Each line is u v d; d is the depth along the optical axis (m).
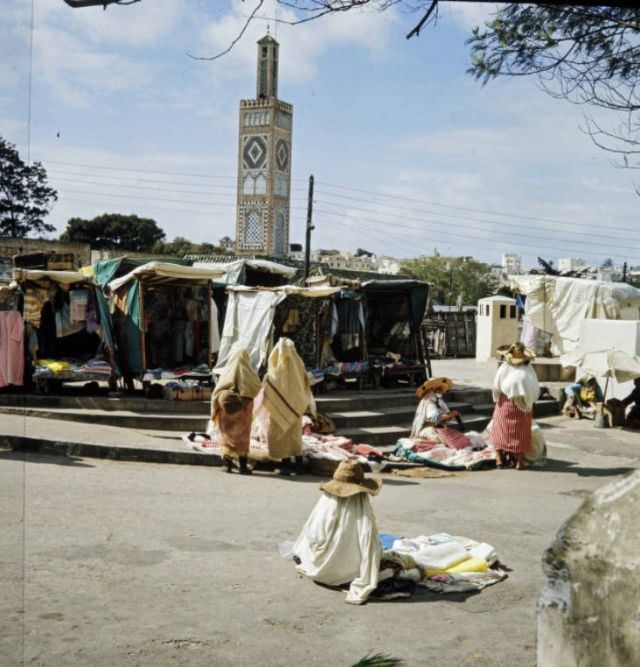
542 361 21.34
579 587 2.03
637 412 16.34
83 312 13.88
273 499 8.71
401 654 4.47
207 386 14.28
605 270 29.47
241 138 86.38
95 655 3.98
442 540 6.80
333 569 5.61
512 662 4.43
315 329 15.99
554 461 12.93
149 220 66.19
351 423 14.32
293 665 4.19
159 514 7.42
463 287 92.31
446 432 12.59
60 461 9.78
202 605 5.02
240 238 86.81
